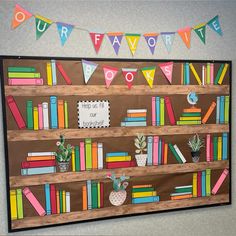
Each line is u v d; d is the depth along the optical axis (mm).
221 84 2133
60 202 1856
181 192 2080
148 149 2000
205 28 2102
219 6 2131
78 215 1890
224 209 2211
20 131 1774
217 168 2154
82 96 1862
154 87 1989
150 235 2047
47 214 1835
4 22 1738
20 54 1769
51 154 1829
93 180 1907
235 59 2180
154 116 2000
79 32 1859
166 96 2016
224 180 2180
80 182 1886
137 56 1968
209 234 2188
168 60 2006
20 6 1760
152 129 2000
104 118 1906
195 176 2105
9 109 1752
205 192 2137
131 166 1970
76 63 1843
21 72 1758
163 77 2004
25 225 1802
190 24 2066
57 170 1844
